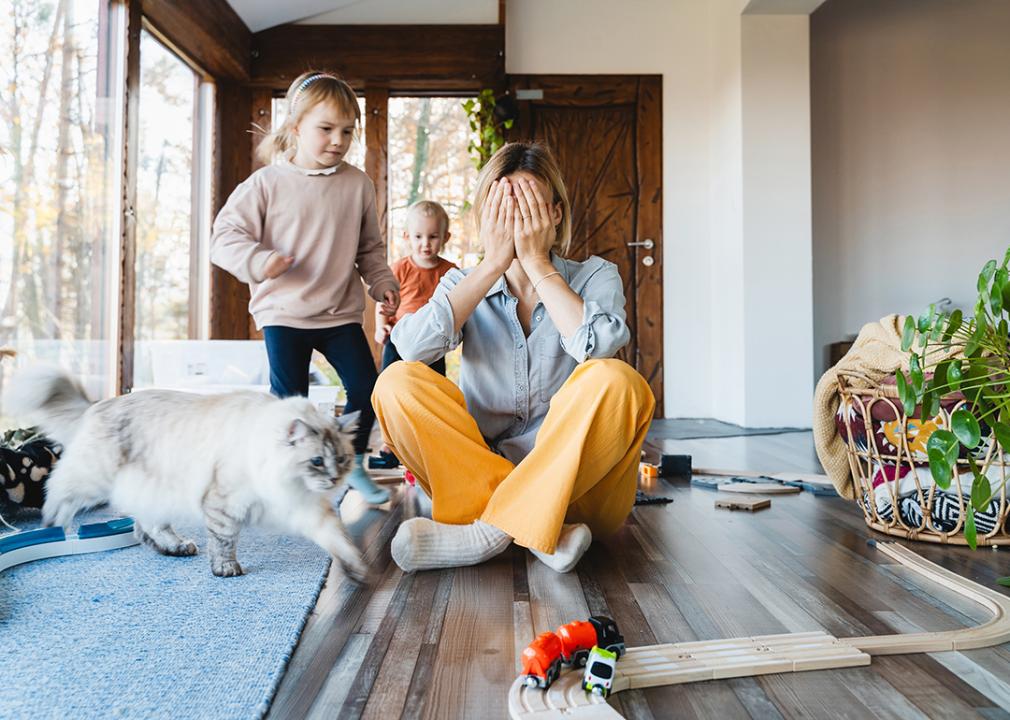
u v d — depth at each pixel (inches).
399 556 57.0
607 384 52.9
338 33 186.4
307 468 53.3
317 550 64.4
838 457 77.7
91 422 59.1
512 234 60.7
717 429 169.2
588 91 195.9
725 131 184.4
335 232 94.7
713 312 196.5
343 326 94.6
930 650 43.0
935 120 197.3
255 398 57.9
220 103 181.5
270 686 37.3
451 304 60.0
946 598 52.0
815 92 196.5
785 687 38.5
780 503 86.5
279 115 189.5
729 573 58.1
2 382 94.8
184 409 58.0
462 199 193.3
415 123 192.5
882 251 197.6
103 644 42.8
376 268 100.3
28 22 102.0
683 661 40.1
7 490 75.8
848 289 197.6
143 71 142.3
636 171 197.3
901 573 58.2
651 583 55.3
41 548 61.4
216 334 176.6
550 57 196.4
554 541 54.2
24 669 39.3
